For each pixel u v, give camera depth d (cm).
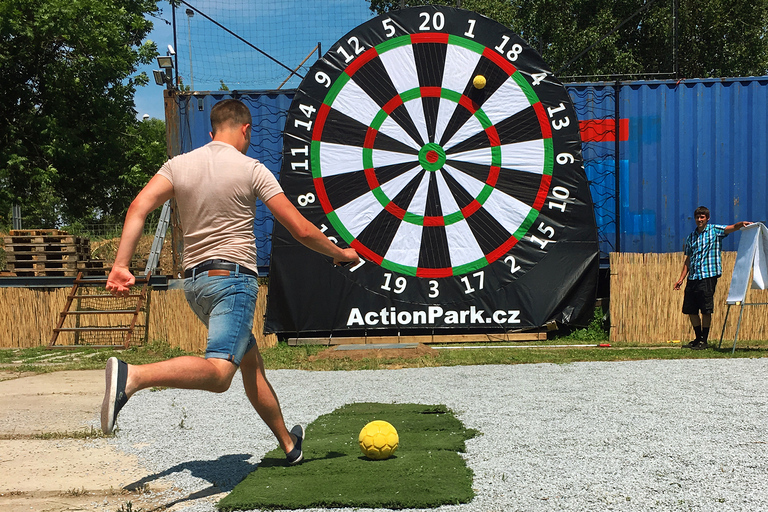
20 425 509
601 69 2355
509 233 959
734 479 333
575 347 918
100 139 2723
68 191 2730
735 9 2370
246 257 326
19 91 2589
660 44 2439
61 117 2617
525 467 358
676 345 931
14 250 1195
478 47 962
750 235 847
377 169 961
